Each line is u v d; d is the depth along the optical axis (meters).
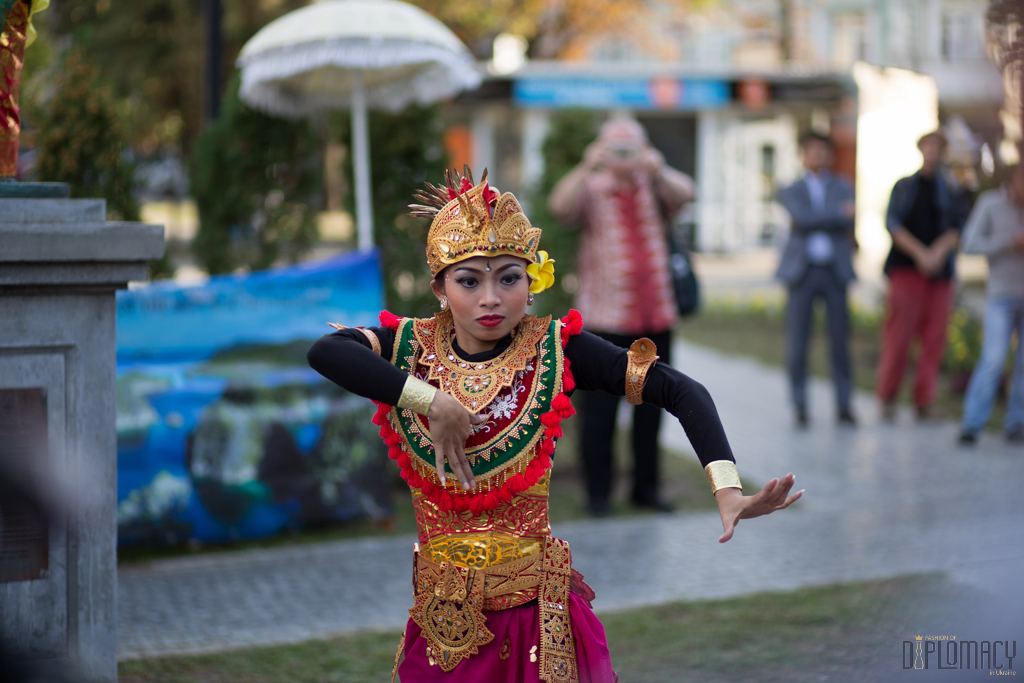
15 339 2.99
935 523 6.08
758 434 8.66
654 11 25.61
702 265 22.83
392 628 4.52
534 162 22.66
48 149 6.05
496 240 2.46
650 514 6.58
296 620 4.63
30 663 3.00
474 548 2.54
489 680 2.56
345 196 7.25
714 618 4.58
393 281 7.18
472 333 2.53
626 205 6.35
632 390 2.51
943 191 8.88
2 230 2.85
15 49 3.09
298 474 5.85
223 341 5.79
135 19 20.69
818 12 21.73
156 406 5.51
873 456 7.91
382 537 5.96
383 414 2.63
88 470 3.10
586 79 22.31
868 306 15.76
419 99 6.93
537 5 23.58
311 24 6.12
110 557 3.13
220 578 5.23
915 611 4.43
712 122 24.47
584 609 2.65
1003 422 9.07
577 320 2.61
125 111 6.48
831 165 9.17
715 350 13.09
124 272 3.06
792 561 5.48
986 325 8.16
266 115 6.95
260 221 7.05
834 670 3.86
